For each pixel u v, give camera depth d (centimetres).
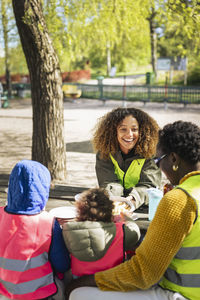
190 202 140
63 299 182
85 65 4284
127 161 268
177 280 154
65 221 218
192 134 154
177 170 159
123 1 671
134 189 254
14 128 1079
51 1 554
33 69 423
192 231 143
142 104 1758
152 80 2472
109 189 262
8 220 172
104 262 170
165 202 142
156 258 142
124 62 4312
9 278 170
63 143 471
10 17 1317
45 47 411
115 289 161
